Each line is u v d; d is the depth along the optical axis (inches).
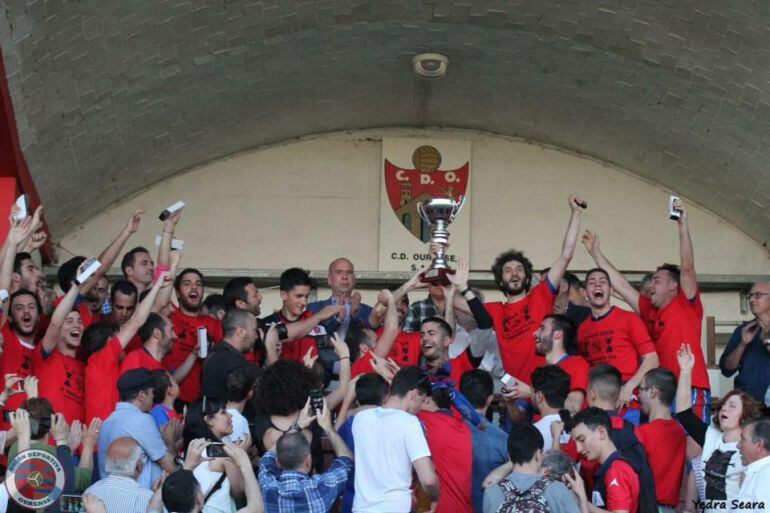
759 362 392.2
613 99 497.0
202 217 530.3
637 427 327.3
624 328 388.2
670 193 538.6
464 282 380.8
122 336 358.0
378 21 467.5
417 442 287.1
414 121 541.6
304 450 282.4
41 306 371.2
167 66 457.7
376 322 393.1
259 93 497.4
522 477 282.2
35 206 469.7
